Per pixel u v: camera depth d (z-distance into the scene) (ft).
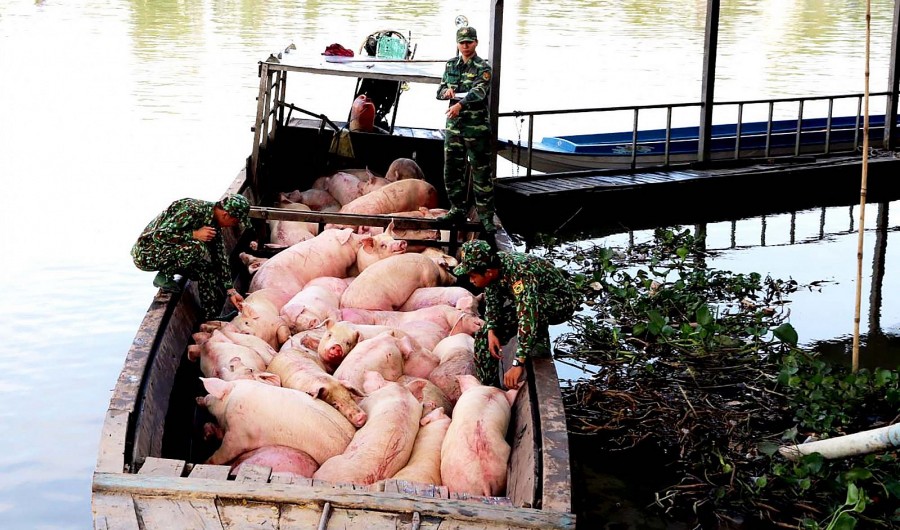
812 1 134.10
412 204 31.65
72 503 19.99
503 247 26.48
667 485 20.70
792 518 19.27
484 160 27.91
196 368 20.68
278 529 13.80
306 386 17.95
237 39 87.15
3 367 26.05
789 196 46.16
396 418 16.98
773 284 33.68
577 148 47.44
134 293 31.58
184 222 21.35
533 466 15.44
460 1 122.11
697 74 75.77
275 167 36.73
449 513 13.76
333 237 26.45
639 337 28.25
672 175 44.24
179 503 13.85
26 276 32.50
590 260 36.52
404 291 24.86
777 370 25.66
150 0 115.55
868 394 23.16
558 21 107.34
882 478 19.25
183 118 57.36
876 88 70.08
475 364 20.33
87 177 44.09
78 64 73.67
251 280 25.53
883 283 34.65
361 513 13.80
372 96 41.68
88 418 23.58
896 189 49.08
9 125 53.98
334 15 103.04
